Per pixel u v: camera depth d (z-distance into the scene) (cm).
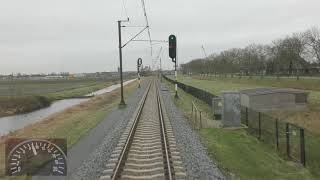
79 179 1419
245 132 2605
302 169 1798
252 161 1830
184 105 4425
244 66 12012
